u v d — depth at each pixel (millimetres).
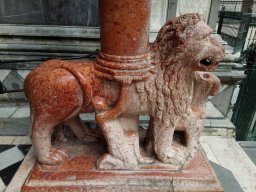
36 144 1221
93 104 1148
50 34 1804
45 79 1086
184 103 1141
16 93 1978
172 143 1352
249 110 2051
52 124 1183
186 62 1062
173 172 1264
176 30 1025
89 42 1861
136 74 1077
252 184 1419
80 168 1257
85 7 1787
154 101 1146
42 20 1833
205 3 1771
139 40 1055
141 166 1265
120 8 982
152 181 1233
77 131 1423
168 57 1086
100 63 1108
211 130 1871
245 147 1871
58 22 1837
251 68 1877
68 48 1848
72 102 1117
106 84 1135
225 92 1927
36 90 1097
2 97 1991
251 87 1944
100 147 1408
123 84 1085
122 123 1280
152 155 1329
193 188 1234
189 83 1120
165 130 1200
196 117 1255
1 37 1841
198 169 1293
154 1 1744
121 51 1062
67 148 1388
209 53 1026
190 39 1004
